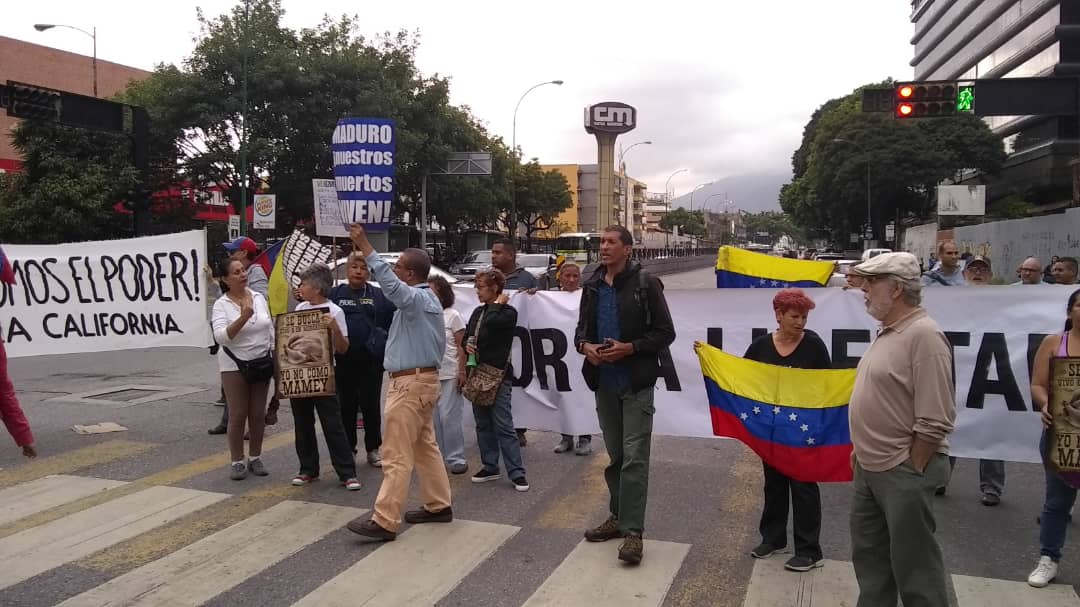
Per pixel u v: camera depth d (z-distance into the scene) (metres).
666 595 4.37
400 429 5.19
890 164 51.81
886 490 3.34
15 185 27.12
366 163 5.85
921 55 89.44
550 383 7.49
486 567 4.76
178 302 8.60
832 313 6.69
